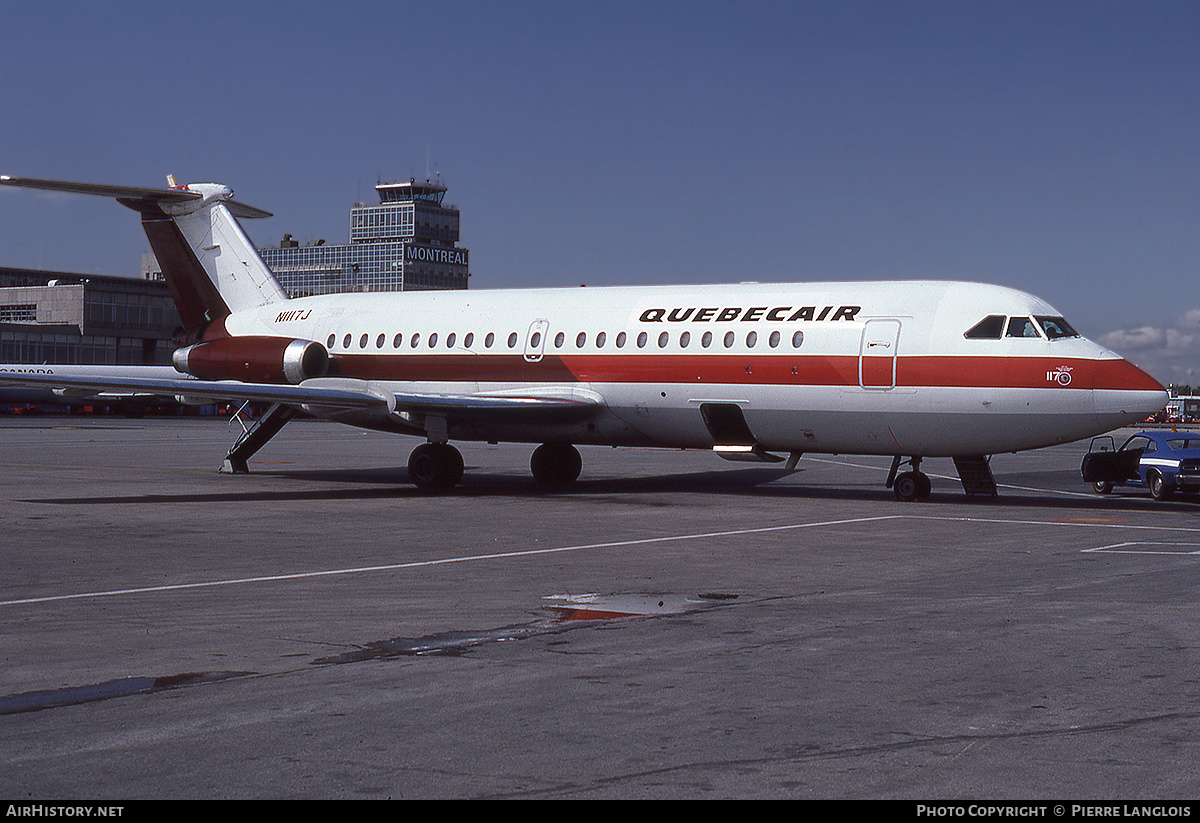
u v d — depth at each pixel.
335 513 23.14
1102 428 23.62
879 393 24.89
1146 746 7.61
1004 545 18.47
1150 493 30.77
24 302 119.12
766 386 25.97
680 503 25.69
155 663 10.03
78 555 17.00
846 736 7.85
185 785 6.88
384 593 13.74
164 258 34.62
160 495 26.97
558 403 27.80
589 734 7.90
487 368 29.56
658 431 27.86
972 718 8.27
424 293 31.83
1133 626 11.66
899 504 25.81
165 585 14.32
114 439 58.12
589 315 28.61
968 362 24.11
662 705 8.64
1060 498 28.56
